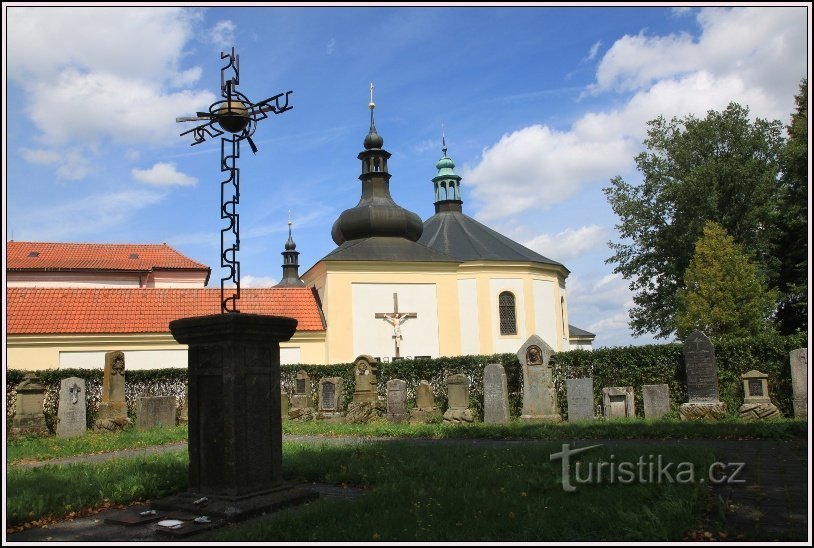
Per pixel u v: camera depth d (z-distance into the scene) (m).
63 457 14.94
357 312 36.38
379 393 27.77
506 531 6.64
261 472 8.00
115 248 49.44
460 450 12.75
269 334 8.15
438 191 49.84
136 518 7.68
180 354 33.16
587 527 6.71
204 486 7.97
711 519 7.05
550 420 21.31
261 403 8.08
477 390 25.67
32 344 31.05
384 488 8.75
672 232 46.66
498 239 44.09
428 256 38.62
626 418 20.09
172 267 46.97
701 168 44.00
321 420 25.53
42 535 7.25
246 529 6.80
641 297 49.44
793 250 43.94
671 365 22.55
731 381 21.33
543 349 21.97
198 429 8.09
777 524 6.84
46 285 44.22
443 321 37.50
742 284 39.06
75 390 21.48
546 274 40.97
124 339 32.38
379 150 41.62
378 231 39.72
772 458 11.23
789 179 44.00
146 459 12.43
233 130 8.83
